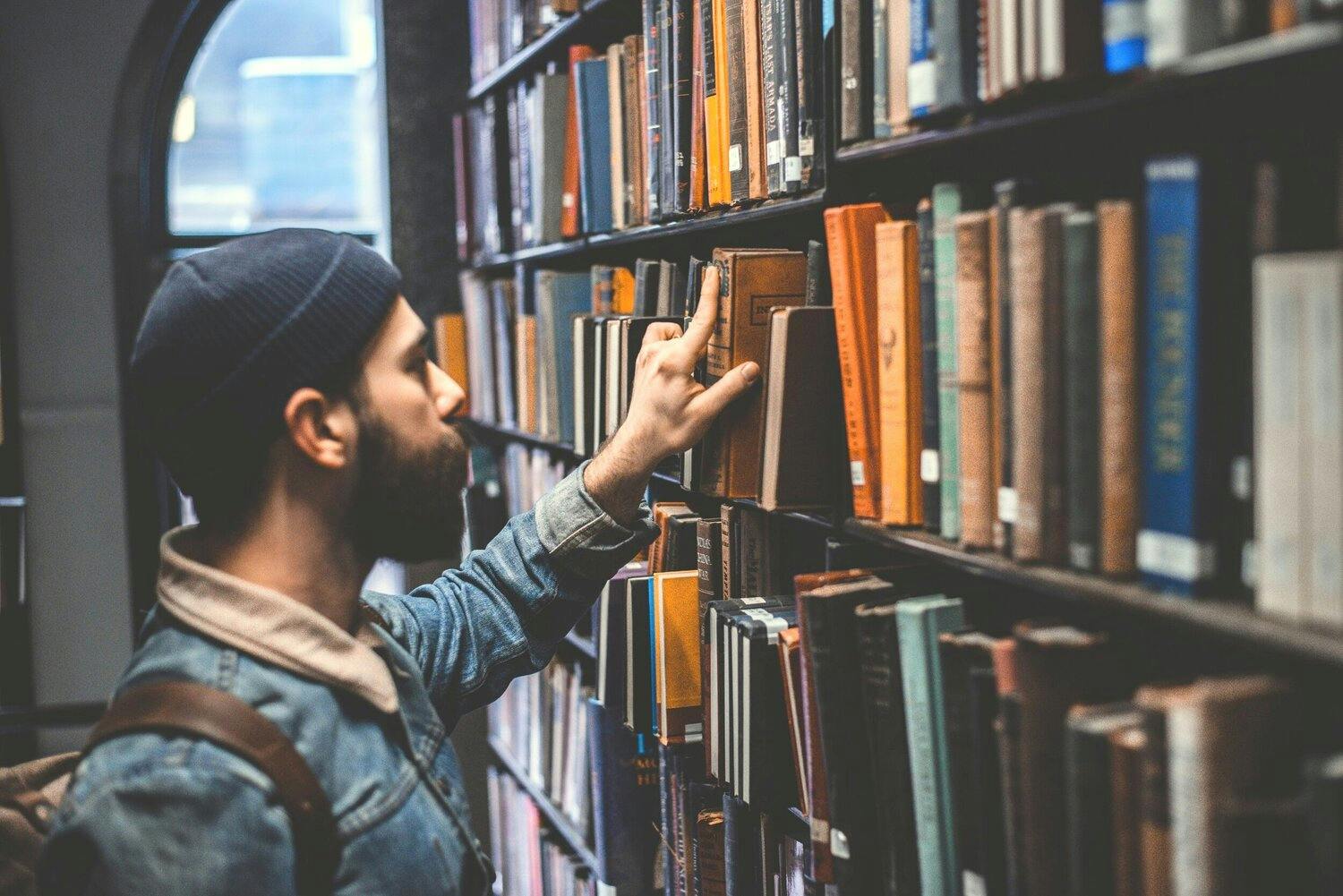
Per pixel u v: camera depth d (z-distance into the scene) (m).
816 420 1.44
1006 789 1.07
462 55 3.74
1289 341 0.80
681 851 1.93
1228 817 0.86
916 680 1.20
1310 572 0.80
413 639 1.50
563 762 2.67
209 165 4.05
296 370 1.16
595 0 2.28
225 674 1.12
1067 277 1.01
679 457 1.82
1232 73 0.87
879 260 1.29
